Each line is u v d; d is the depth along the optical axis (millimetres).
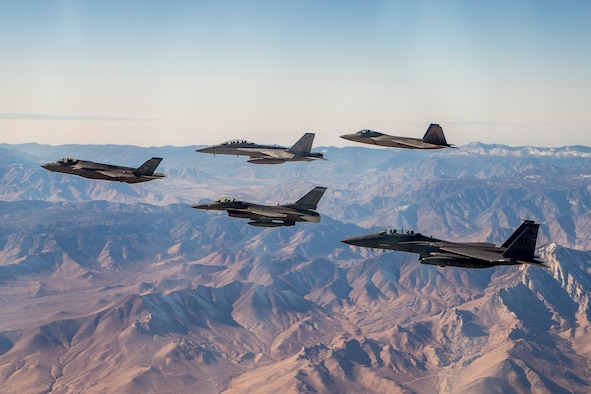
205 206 115688
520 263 98500
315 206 119000
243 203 116375
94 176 114750
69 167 114375
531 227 98875
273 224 116938
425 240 108250
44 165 114812
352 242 109500
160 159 117062
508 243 101062
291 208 117312
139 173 116438
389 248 108375
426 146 124438
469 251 100875
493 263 101438
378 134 129375
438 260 102812
